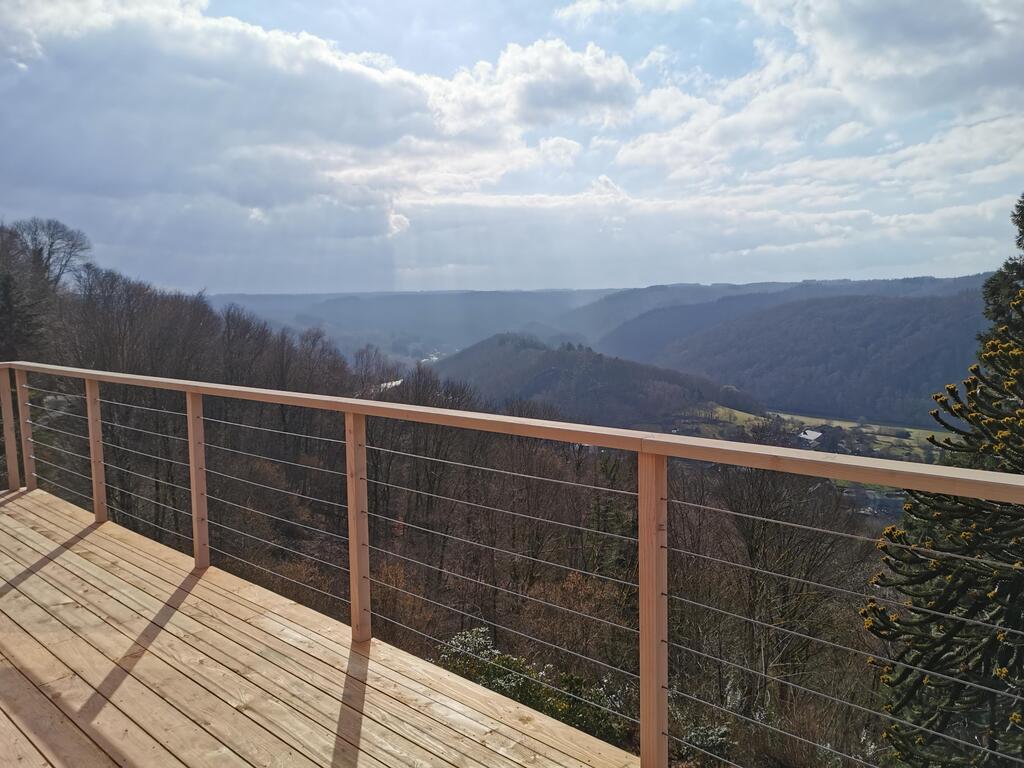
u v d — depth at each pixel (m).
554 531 14.46
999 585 4.46
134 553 3.79
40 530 4.19
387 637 12.92
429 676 2.47
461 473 18.44
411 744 2.04
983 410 5.54
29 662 2.54
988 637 4.38
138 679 2.42
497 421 2.09
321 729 2.12
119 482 16.97
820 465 1.45
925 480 1.32
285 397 2.88
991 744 4.23
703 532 11.98
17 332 21.25
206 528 3.55
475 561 15.73
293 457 21.80
